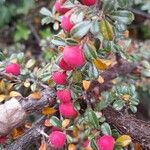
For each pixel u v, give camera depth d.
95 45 0.11
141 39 0.24
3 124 0.11
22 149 0.12
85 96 0.12
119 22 0.10
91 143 0.11
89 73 0.11
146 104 0.21
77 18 0.10
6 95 0.13
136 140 0.12
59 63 0.11
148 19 0.22
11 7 0.23
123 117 0.12
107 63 0.12
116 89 0.12
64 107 0.12
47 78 0.13
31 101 0.12
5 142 0.12
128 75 0.16
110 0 0.10
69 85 0.11
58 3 0.12
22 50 0.22
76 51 0.09
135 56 0.14
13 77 0.13
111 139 0.11
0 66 0.13
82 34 0.09
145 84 0.19
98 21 0.10
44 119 0.13
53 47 0.16
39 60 0.20
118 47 0.12
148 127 0.12
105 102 0.12
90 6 0.10
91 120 0.11
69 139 0.12
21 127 0.13
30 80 0.13
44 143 0.12
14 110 0.11
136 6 0.22
